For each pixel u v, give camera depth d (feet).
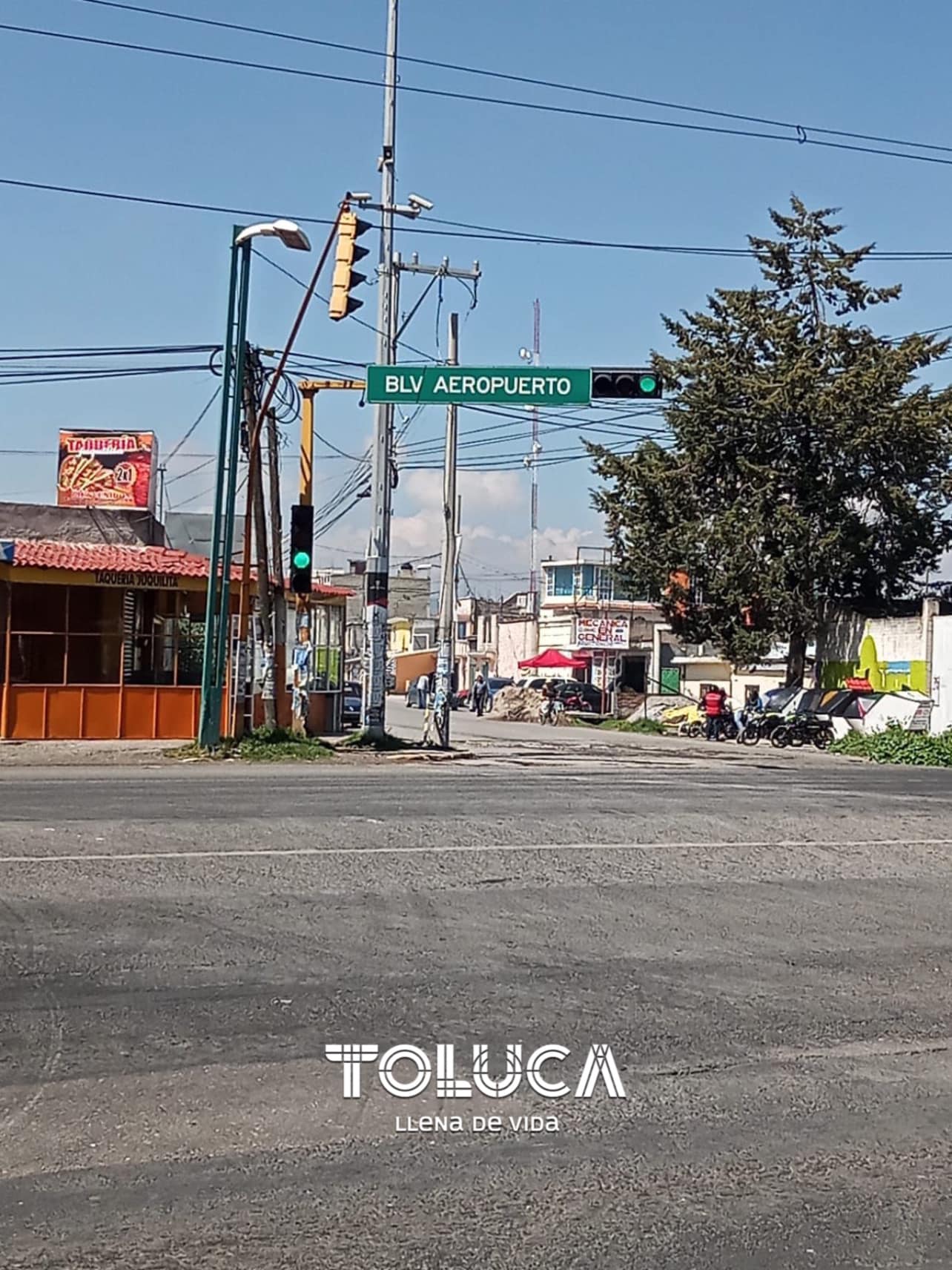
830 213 154.51
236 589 101.19
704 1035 24.36
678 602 157.58
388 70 90.84
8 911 33.30
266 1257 15.49
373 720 97.35
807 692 145.28
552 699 189.67
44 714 96.32
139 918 32.68
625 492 158.92
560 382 73.00
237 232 82.07
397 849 44.01
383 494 95.86
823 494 145.89
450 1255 15.61
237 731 90.22
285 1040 23.54
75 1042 23.24
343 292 71.20
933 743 109.60
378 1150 18.83
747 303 152.25
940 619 135.23
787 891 38.40
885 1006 26.43
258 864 40.42
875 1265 15.58
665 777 76.89
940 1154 18.92
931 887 39.52
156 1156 18.44
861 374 143.74
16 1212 16.58
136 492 125.29
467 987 27.12
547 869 40.81
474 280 102.73
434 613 389.19
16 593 95.91
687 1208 17.03
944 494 148.66
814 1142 19.34
